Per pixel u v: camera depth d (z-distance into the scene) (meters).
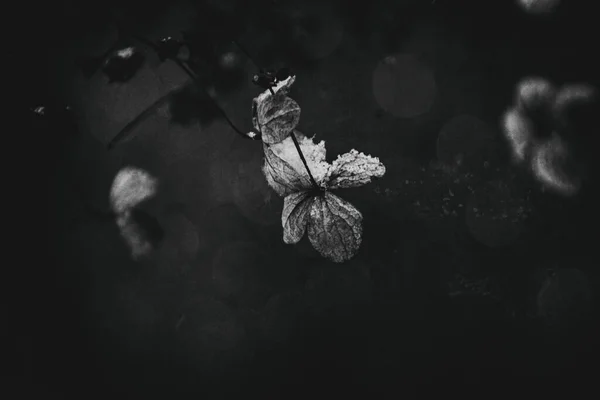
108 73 0.28
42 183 0.46
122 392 0.47
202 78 0.28
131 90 0.35
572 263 0.46
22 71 0.34
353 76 0.47
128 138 0.43
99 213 0.35
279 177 0.25
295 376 0.46
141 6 0.35
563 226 0.46
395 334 0.46
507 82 0.47
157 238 0.34
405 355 0.45
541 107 0.42
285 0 0.37
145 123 0.44
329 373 0.45
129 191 0.34
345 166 0.25
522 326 0.45
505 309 0.46
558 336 0.45
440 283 0.47
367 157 0.25
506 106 0.47
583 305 0.45
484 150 0.47
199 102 0.27
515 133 0.43
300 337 0.47
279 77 0.25
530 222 0.47
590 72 0.44
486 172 0.47
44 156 0.43
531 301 0.46
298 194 0.25
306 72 0.44
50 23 0.34
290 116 0.24
